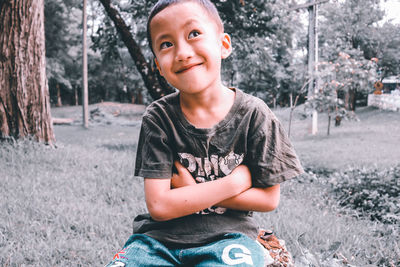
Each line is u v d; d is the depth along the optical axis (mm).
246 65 11641
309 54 14305
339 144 11750
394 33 25125
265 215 3752
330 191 5371
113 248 2816
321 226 3492
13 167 5406
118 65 37938
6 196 3992
